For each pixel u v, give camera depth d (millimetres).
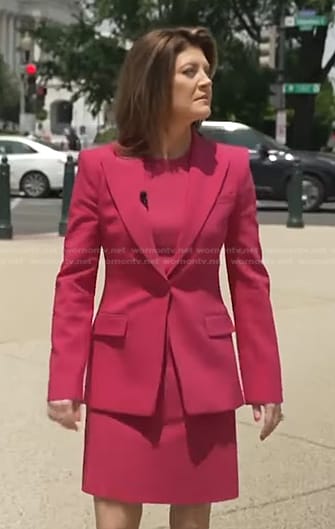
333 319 8758
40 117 62156
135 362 2896
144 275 2900
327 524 4320
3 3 103250
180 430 2912
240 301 3068
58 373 2934
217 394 2924
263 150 20750
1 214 14305
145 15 37188
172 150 2971
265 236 15094
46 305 9094
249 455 5234
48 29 41062
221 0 36688
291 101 39469
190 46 2943
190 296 2926
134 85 2945
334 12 34969
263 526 4289
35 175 25406
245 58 38000
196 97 2924
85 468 3004
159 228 2889
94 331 2979
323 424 5777
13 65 104688
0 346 7535
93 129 73062
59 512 4410
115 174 2934
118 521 2965
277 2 36094
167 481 2916
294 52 37469
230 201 2975
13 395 6262
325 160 20875
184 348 2902
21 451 5219
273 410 3023
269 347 3045
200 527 3041
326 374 6848
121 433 2914
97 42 39406
